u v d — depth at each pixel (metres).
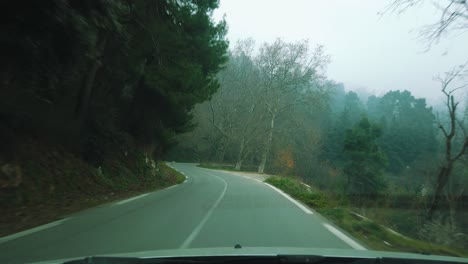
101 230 9.03
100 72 22.47
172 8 18.41
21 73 11.61
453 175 22.47
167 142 32.38
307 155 53.62
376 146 33.75
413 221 18.91
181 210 12.80
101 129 23.09
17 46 10.07
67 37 10.47
